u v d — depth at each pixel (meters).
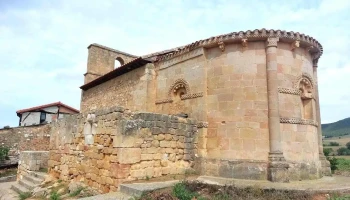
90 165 11.53
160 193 8.12
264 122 11.48
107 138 10.60
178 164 11.55
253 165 11.08
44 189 12.90
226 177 11.25
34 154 17.00
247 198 7.93
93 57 26.25
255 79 11.86
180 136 11.78
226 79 12.27
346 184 9.88
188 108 13.26
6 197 13.32
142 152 10.28
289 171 11.12
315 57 14.14
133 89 16.45
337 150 44.41
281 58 12.11
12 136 24.89
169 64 14.83
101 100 20.44
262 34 11.74
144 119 10.54
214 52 12.82
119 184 9.43
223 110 12.12
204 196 8.10
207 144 12.32
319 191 8.54
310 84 12.94
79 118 12.96
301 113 12.23
